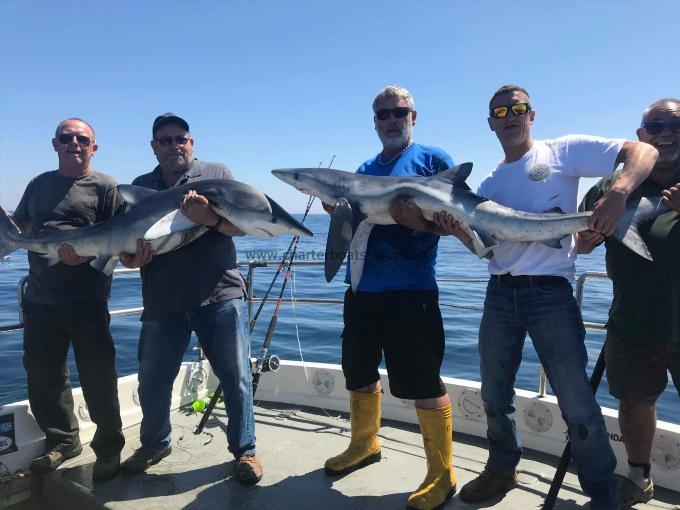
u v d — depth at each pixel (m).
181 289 3.24
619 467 3.18
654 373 2.79
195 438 3.81
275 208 3.28
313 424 4.09
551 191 2.86
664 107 2.74
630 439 2.89
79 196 3.46
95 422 3.26
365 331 3.20
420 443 3.72
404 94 3.27
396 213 3.04
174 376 3.39
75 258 3.27
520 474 3.21
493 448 2.99
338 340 8.58
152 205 3.28
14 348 7.81
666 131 2.73
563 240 2.85
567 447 2.70
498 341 2.93
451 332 8.92
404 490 3.08
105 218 3.58
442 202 2.97
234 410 3.25
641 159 2.57
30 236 3.35
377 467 3.37
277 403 4.54
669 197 2.64
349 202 3.22
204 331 3.28
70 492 3.10
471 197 2.96
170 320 3.31
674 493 2.99
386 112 3.26
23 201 3.61
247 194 3.23
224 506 2.90
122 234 3.25
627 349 2.81
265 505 2.91
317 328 9.49
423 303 2.99
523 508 2.84
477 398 3.77
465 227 2.94
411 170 3.29
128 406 4.08
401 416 4.10
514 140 2.96
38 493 3.24
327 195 3.33
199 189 3.27
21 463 3.33
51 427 3.36
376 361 3.28
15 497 3.24
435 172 3.29
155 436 3.36
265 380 4.58
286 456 3.54
